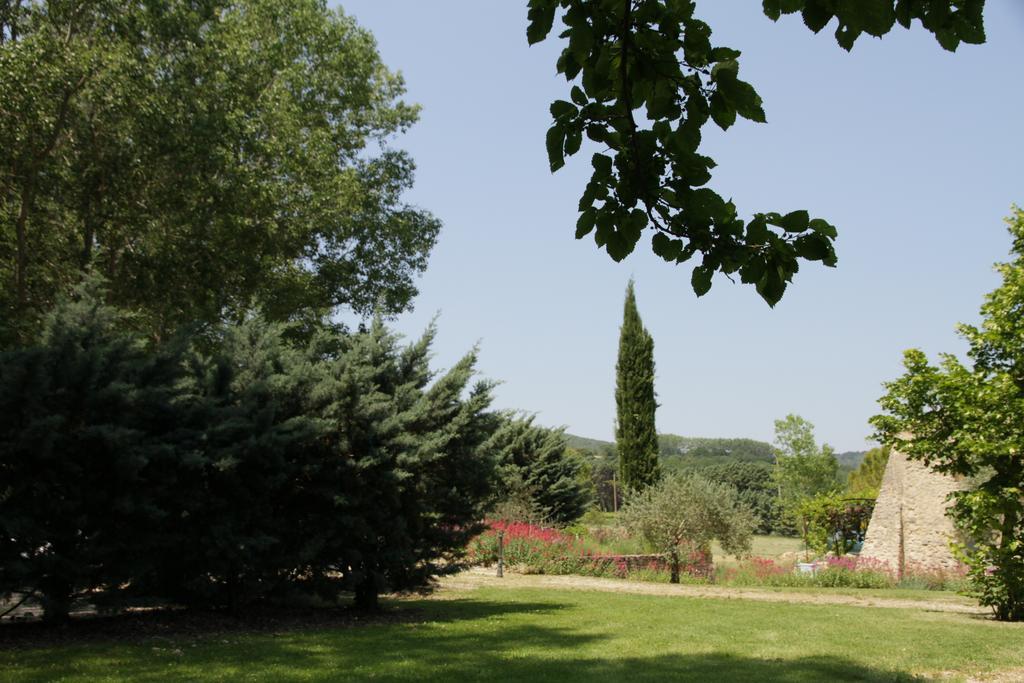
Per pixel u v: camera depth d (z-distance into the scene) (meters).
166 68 17.98
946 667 8.33
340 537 11.60
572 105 3.32
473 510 13.10
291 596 11.55
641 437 32.03
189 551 10.38
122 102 16.16
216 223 18.80
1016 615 12.68
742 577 19.89
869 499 25.77
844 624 11.77
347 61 24.73
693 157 3.15
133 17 17.20
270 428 10.76
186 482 10.21
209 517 10.47
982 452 12.09
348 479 11.45
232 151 19.17
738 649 9.33
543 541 21.02
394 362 12.76
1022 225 13.02
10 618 10.34
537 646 9.39
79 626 10.08
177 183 17.98
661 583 19.27
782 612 13.21
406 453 11.71
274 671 7.61
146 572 9.90
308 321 25.03
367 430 11.72
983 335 12.98
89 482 9.39
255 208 19.75
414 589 12.88
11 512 8.62
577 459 30.53
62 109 15.96
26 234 18.52
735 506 20.59
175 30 17.98
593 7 3.09
